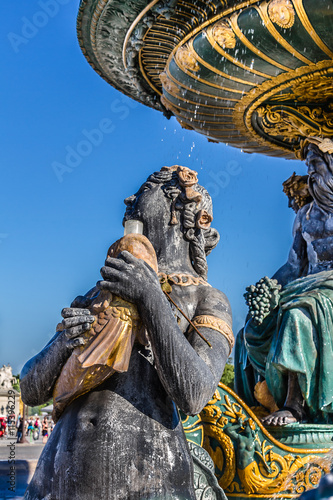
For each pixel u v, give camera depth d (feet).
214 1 16.11
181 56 17.62
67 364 8.99
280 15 15.57
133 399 9.16
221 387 13.66
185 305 10.27
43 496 8.95
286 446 13.88
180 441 9.30
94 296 9.92
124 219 11.42
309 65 17.35
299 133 21.25
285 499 13.73
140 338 9.00
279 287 18.44
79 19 18.13
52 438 9.36
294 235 21.31
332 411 16.51
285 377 17.52
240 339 20.36
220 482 13.44
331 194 19.79
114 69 20.61
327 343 16.87
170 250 10.94
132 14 17.19
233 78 17.97
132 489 8.58
